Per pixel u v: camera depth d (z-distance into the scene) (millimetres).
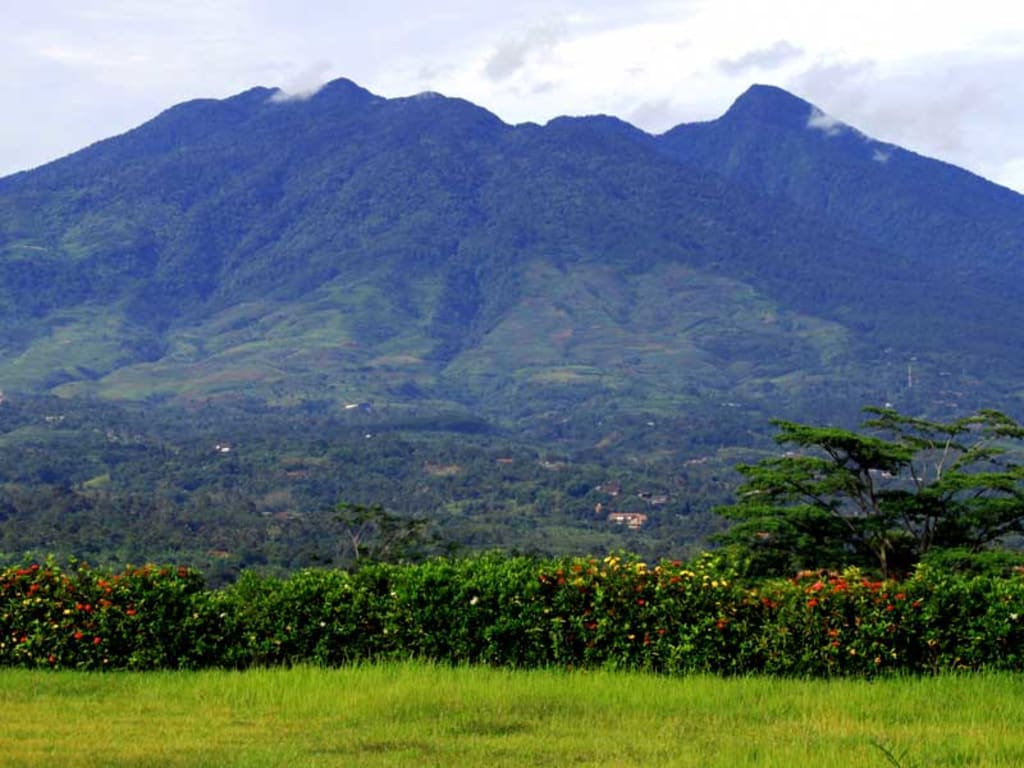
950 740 11078
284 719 12016
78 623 15242
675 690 13266
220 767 10047
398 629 14984
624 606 14766
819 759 10289
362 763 10219
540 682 13602
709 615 14672
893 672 14438
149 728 11594
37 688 13766
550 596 14922
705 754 10547
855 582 15141
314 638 15172
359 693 13047
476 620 14938
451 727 11594
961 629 14500
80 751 10562
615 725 11766
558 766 10172
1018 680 13844
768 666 14555
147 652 15094
